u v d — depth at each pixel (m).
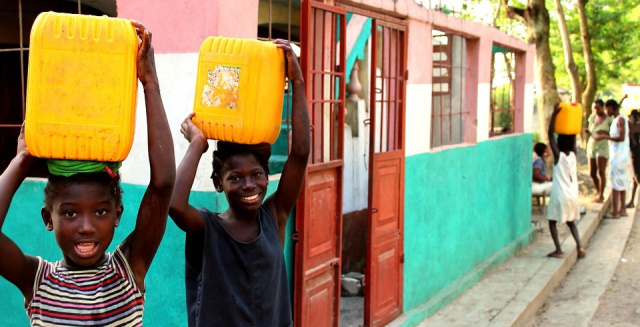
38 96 1.91
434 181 6.52
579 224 10.50
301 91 2.72
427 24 6.16
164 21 3.80
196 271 2.63
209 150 3.76
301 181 2.82
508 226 8.98
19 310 4.49
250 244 2.58
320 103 4.55
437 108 7.32
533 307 6.77
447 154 6.81
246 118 2.51
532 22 13.45
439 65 6.89
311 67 4.39
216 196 3.77
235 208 2.63
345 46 4.72
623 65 22.44
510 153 8.99
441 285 6.77
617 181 11.74
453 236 7.06
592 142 12.42
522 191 9.61
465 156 7.31
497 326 5.87
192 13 3.73
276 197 2.83
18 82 6.01
